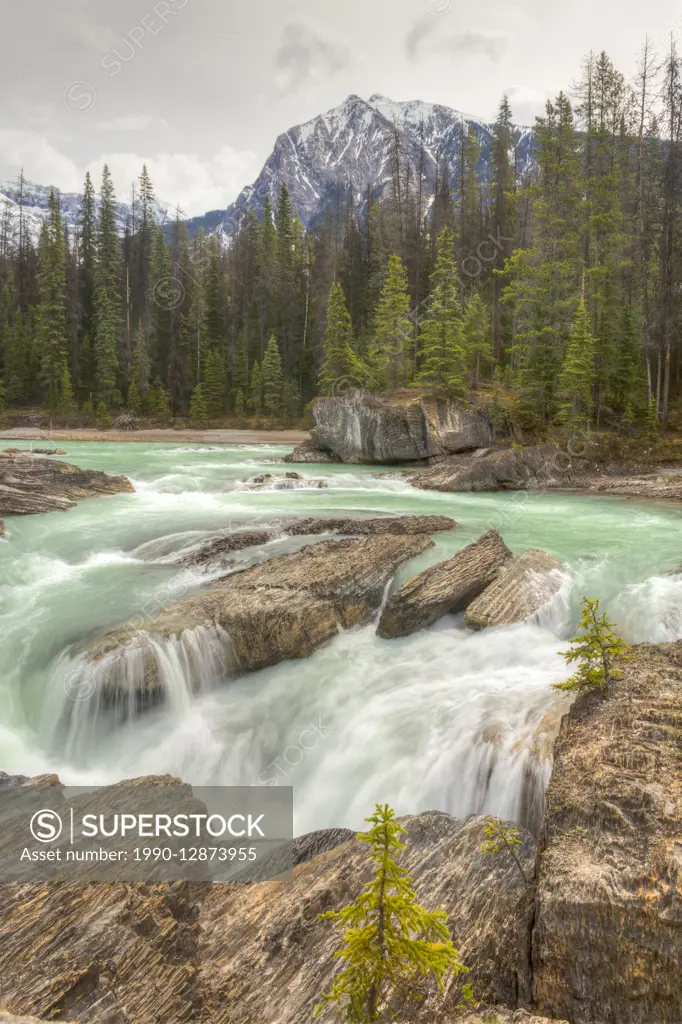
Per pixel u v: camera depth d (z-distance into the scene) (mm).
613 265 39875
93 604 12195
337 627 11797
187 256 82188
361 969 3811
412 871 5574
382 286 63500
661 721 6863
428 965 3672
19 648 10758
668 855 5004
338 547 14578
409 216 72438
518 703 8891
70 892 4844
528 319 41375
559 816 5715
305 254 90875
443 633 11891
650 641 11484
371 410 36188
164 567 14602
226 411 72250
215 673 10445
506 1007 4316
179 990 4250
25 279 88062
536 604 12484
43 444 47156
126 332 77125
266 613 10828
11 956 4191
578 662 10180
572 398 35125
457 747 8203
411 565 14328
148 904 4816
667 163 38594
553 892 4887
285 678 10586
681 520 21453
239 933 4918
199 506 22266
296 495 26328
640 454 33062
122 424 63219
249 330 81062
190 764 9281
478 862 5668
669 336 37625
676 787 5777
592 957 4609
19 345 71250
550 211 41812
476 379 44125
